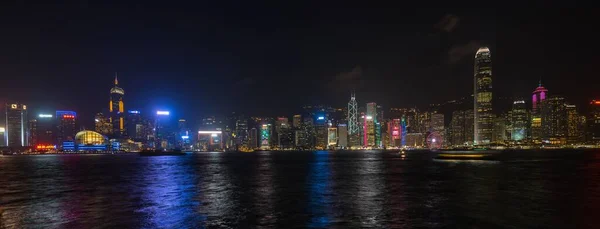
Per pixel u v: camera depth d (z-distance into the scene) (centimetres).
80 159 19700
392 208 3516
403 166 10794
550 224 2838
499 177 6638
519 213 3238
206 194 4541
